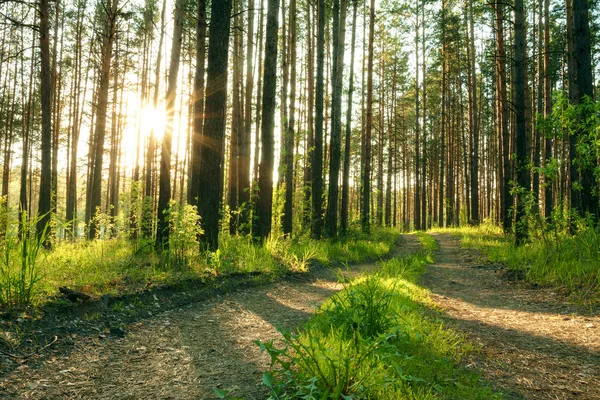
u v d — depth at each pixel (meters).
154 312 5.41
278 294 7.28
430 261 12.60
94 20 24.58
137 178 25.84
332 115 16.67
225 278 7.50
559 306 6.13
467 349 3.95
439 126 39.75
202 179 9.25
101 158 15.35
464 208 31.09
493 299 7.02
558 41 24.67
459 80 33.06
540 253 9.19
